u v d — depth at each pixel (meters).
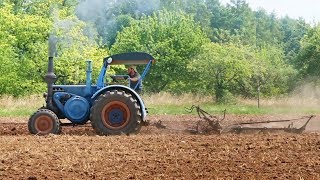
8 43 35.47
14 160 9.68
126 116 14.24
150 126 15.88
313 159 9.78
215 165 9.19
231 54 39.22
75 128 16.48
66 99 14.83
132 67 15.10
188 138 12.73
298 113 25.53
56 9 40.00
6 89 34.75
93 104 14.31
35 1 40.94
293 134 13.76
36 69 36.44
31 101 30.58
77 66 36.12
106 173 8.54
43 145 11.47
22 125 17.61
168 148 11.01
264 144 11.64
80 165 9.21
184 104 33.62
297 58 42.25
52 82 14.89
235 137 12.95
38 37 36.91
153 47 48.03
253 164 9.29
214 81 38.66
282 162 9.52
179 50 47.78
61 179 8.15
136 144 11.60
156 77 47.44
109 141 12.12
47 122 14.30
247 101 36.22
